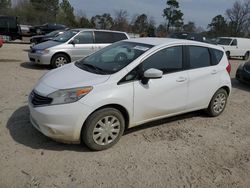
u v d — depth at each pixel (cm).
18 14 5797
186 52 514
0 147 406
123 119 432
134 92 430
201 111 612
